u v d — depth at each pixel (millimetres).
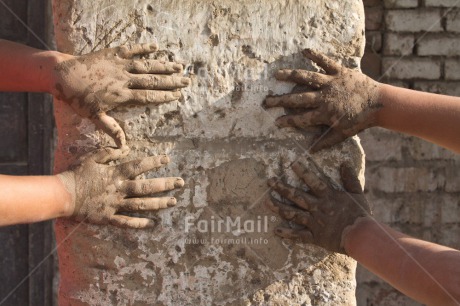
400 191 3758
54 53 2141
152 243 2180
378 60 3758
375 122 2172
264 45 2195
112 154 2131
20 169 3457
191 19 2184
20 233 3486
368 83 2162
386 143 3730
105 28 2162
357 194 2182
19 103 3432
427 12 3721
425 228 3783
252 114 2195
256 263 2211
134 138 2168
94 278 2184
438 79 3764
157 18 2174
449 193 3773
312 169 2201
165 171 2182
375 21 3734
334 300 2221
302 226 2201
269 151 2203
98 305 2186
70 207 2084
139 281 2184
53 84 2102
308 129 2201
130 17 2170
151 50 2146
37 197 2021
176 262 2189
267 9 2205
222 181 2199
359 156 2211
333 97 2135
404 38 3738
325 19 2215
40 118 3424
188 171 2188
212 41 2188
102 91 2088
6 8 3369
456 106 2121
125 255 2176
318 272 2217
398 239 2082
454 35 3736
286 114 2189
